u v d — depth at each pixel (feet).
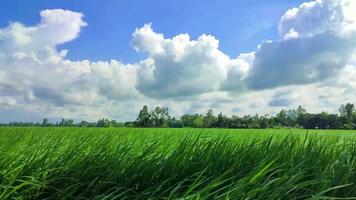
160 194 12.09
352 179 14.11
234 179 13.65
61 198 13.05
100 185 13.44
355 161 15.55
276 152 15.92
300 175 12.81
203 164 14.56
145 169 14.26
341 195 13.32
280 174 13.73
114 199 12.64
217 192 11.46
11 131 22.82
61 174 13.79
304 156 15.79
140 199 12.66
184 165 14.51
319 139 19.10
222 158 15.12
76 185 13.61
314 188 13.15
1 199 11.42
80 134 20.63
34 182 12.90
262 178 12.23
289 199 12.08
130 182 13.94
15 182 13.06
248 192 10.84
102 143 16.74
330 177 13.80
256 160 15.31
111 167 14.53
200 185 13.26
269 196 11.25
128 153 16.15
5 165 13.76
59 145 16.72
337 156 16.38
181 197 10.85
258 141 18.49
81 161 14.64
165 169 14.32
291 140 17.80
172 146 18.80
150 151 15.83
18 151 16.05
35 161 14.16
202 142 16.81
